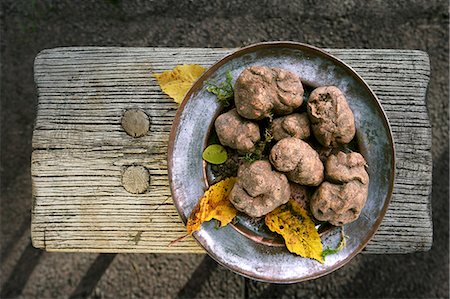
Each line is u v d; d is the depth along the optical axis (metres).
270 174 0.53
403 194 0.62
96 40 0.95
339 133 0.54
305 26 0.95
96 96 0.62
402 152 0.62
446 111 0.97
